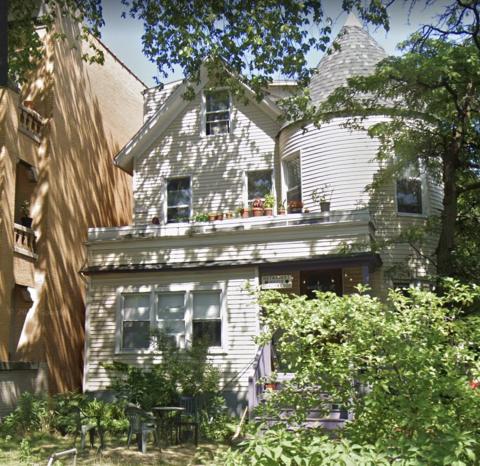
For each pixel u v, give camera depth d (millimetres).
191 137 20781
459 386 5020
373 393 5172
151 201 20688
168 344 15094
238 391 15125
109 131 23141
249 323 15484
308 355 6035
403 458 4062
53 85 18906
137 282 16594
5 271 15820
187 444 12094
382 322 5598
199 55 15453
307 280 17656
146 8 15570
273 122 20062
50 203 18047
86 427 11461
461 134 15000
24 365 15680
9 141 16516
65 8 20047
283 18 14625
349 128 16609
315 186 18094
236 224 16359
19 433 13086
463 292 6465
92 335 16547
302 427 5945
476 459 4367
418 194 18047
